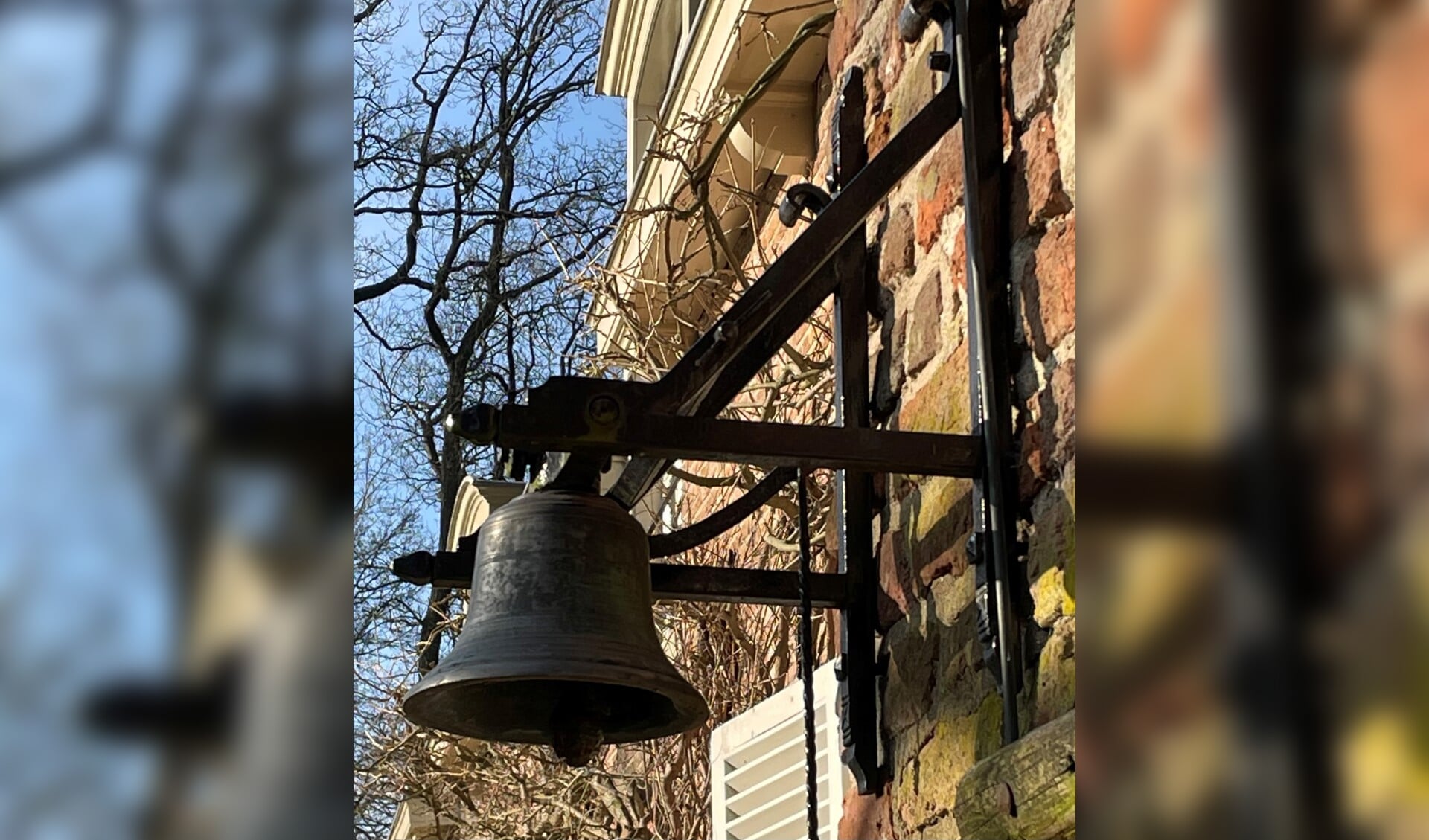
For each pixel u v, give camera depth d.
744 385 2.88
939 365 2.66
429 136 14.04
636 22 7.14
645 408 2.18
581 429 2.13
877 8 3.30
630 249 6.13
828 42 4.17
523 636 2.31
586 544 2.41
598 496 2.48
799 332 4.88
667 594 2.84
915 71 2.95
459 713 2.58
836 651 4.17
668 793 5.51
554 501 2.44
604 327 6.51
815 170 4.48
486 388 13.77
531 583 2.37
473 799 7.24
